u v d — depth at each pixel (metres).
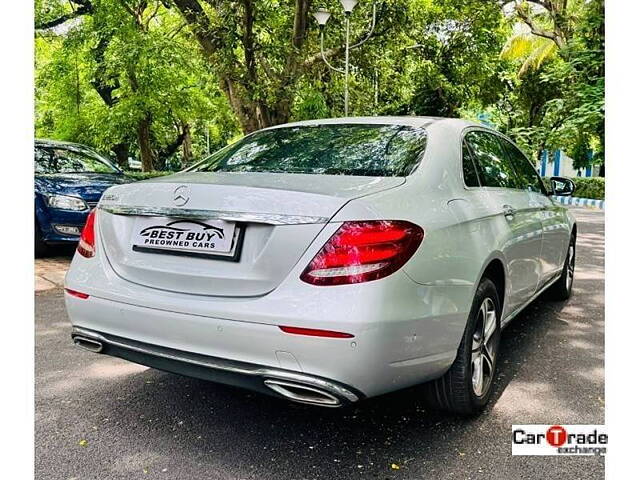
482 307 2.81
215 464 2.36
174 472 2.30
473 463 2.38
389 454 2.44
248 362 2.16
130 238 2.55
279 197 2.20
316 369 2.04
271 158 2.97
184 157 30.36
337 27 12.65
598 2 13.50
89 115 19.12
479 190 3.04
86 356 3.64
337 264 2.07
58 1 16.53
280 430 2.66
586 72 13.82
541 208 3.99
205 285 2.29
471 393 2.68
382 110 15.69
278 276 2.14
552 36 17.53
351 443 2.54
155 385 3.18
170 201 2.42
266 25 11.57
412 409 2.88
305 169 2.77
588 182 19.50
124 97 17.22
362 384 2.06
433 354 2.33
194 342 2.26
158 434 2.62
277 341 2.08
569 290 5.23
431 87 17.08
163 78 16.25
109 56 14.92
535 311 4.79
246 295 2.19
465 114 23.83
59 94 19.16
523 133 15.39
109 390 3.10
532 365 3.51
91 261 2.65
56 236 6.59
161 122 18.92
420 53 15.73
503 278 3.12
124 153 22.64
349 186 2.33
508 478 2.28
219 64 11.16
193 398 3.01
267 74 11.57
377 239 2.10
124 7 14.14
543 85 21.38
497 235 2.96
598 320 4.52
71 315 2.66
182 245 2.38
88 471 2.31
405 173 2.59
